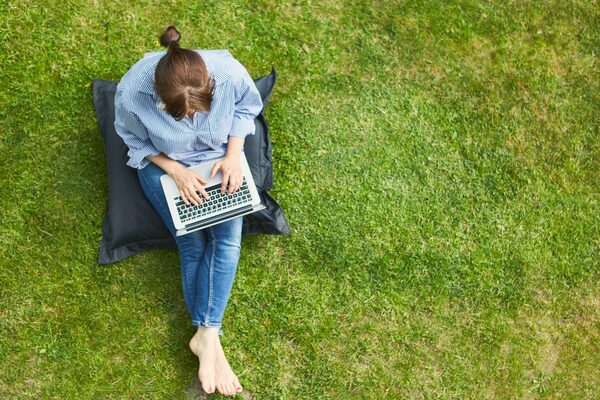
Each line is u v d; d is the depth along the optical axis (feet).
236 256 8.79
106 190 9.51
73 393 9.12
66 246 9.36
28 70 9.57
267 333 9.54
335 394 9.54
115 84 9.55
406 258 9.96
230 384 9.00
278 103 10.04
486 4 10.82
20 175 9.38
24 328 9.16
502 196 10.34
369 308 9.78
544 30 10.86
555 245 10.31
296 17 10.33
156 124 7.92
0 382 9.02
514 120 10.55
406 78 10.43
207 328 8.84
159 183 8.52
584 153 10.62
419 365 9.77
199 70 7.06
